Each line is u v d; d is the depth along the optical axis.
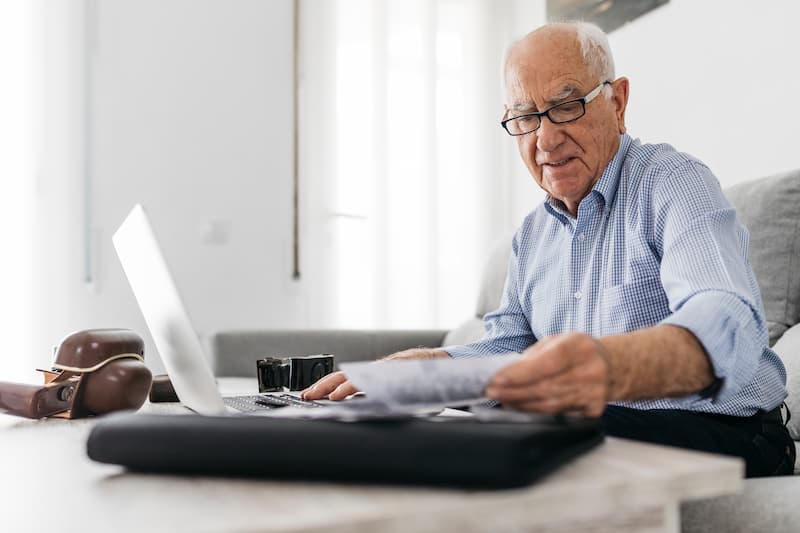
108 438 0.49
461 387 0.50
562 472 0.45
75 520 0.40
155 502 0.42
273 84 3.09
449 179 3.21
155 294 0.82
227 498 0.42
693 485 0.44
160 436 0.47
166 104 2.96
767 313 1.32
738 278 0.80
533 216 1.33
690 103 2.08
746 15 1.88
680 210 0.96
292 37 3.11
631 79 2.37
